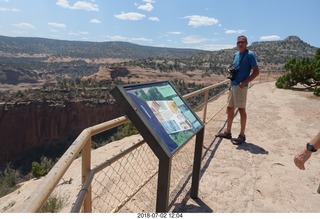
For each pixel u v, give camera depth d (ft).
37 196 3.87
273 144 20.98
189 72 394.52
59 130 235.61
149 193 13.39
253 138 22.31
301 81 62.54
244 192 13.38
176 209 11.48
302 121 29.04
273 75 105.91
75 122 237.86
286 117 30.83
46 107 229.45
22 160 219.82
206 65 428.15
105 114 237.45
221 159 17.31
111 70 353.31
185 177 14.58
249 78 18.78
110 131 80.18
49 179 4.29
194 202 12.14
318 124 27.86
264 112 33.68
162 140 7.73
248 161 17.20
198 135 11.43
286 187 14.11
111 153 24.95
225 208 11.86
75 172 21.77
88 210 6.82
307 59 63.98
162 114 8.87
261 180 14.74
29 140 226.58
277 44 538.88
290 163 17.30
